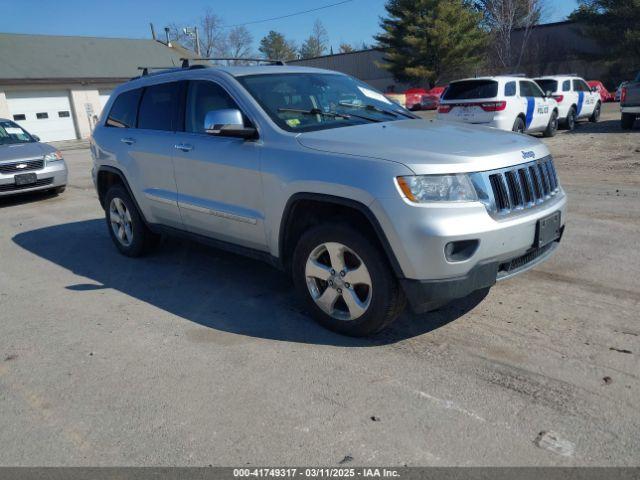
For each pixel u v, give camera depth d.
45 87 29.39
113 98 5.94
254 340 3.86
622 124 15.52
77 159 18.45
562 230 4.07
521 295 4.40
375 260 3.47
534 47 45.38
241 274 5.29
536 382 3.17
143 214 5.54
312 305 3.96
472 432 2.76
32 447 2.81
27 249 6.66
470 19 45.50
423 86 49.78
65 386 3.38
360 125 4.20
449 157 3.37
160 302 4.68
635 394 3.01
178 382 3.35
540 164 3.86
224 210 4.41
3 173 9.41
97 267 5.77
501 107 12.69
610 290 4.41
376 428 2.82
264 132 4.09
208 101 4.64
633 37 37.16
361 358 3.54
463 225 3.24
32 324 4.34
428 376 3.29
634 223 6.25
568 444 2.64
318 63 60.97
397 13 47.03
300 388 3.22
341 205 3.70
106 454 2.73
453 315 4.11
